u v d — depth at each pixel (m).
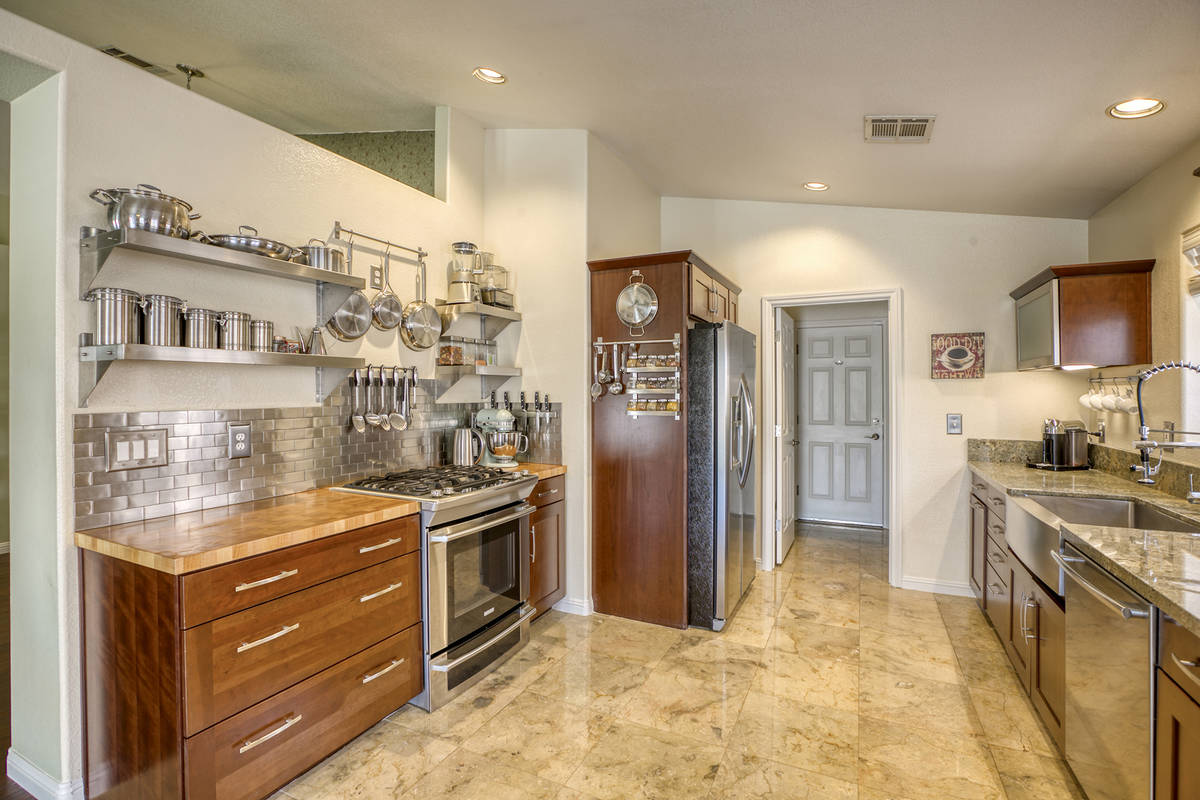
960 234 3.65
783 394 4.39
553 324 3.35
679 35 2.02
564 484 3.32
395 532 2.19
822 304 4.06
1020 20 1.66
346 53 2.51
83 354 1.75
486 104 3.01
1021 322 3.39
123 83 1.85
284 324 2.38
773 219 4.11
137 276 1.91
